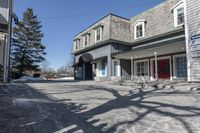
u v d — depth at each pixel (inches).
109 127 148.2
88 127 147.9
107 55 738.2
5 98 258.4
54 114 183.0
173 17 616.7
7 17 445.7
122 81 573.3
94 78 762.8
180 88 398.0
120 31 765.9
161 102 246.7
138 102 248.5
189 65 457.4
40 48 1317.7
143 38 721.0
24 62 1256.2
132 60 727.1
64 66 2497.5
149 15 722.8
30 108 203.9
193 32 452.1
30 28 1305.4
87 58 828.0
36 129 141.1
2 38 479.8
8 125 148.4
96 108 211.9
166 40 631.8
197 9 445.7
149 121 163.3
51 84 523.8
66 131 138.6
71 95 307.1
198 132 136.4
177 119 168.2
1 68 483.8
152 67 686.5
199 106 219.6
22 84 498.0
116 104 235.0
